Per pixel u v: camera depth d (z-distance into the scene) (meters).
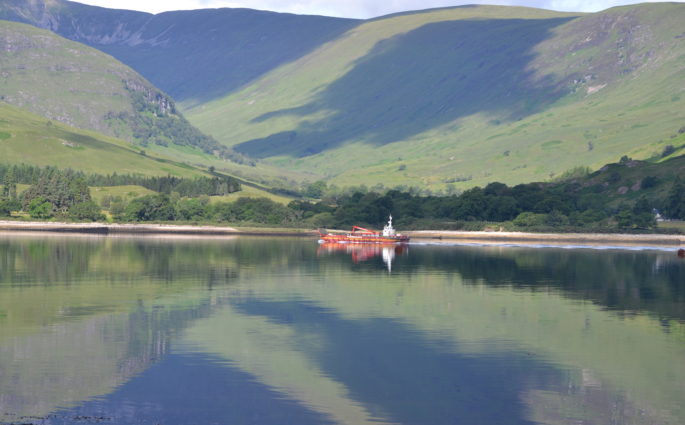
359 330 94.44
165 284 134.88
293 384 70.62
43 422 60.03
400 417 62.66
